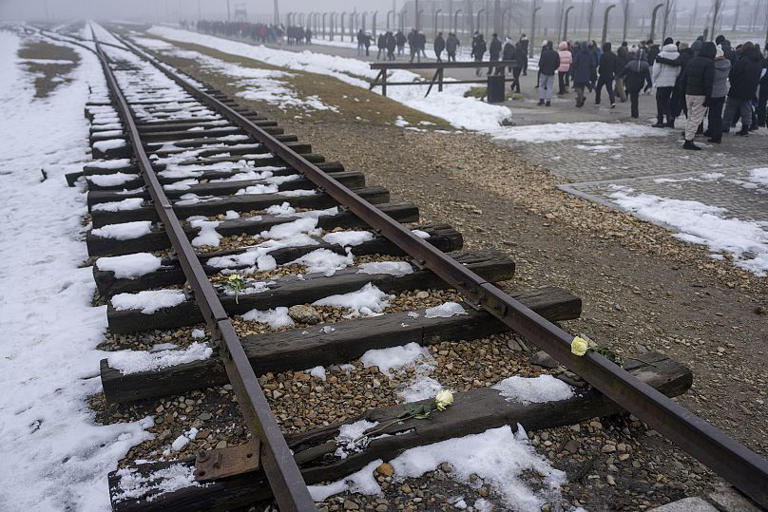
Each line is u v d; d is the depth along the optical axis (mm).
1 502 2688
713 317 4762
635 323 4578
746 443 3227
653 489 2713
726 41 13719
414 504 2590
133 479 2570
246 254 5000
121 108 12359
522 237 6406
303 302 4336
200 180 7465
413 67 18672
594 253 6039
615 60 17547
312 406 3270
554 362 3566
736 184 8641
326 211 6105
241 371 2973
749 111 12586
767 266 5750
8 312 4527
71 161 9688
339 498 2619
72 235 6332
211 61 28734
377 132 12562
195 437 3062
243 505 2609
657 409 2789
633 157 10570
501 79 18266
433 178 8914
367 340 3709
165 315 4008
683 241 6414
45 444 3057
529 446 2953
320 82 19547
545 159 10461
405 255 5258
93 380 3598
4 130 12836
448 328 3877
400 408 3053
